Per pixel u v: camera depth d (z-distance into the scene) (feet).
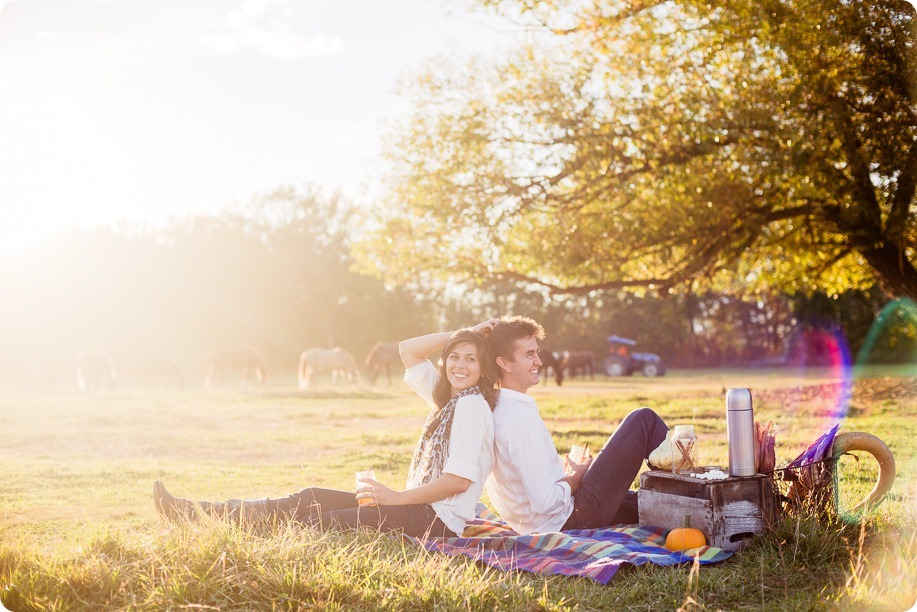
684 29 46.57
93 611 10.66
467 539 13.43
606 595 11.41
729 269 57.62
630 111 48.21
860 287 63.16
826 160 42.32
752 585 11.90
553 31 50.03
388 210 58.18
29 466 29.66
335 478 26.53
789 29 39.17
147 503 21.57
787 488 15.02
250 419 54.03
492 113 52.19
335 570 11.32
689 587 11.16
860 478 19.75
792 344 178.60
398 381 135.33
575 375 134.82
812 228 51.42
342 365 117.70
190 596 10.64
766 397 55.26
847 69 38.83
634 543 13.57
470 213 51.75
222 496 22.67
